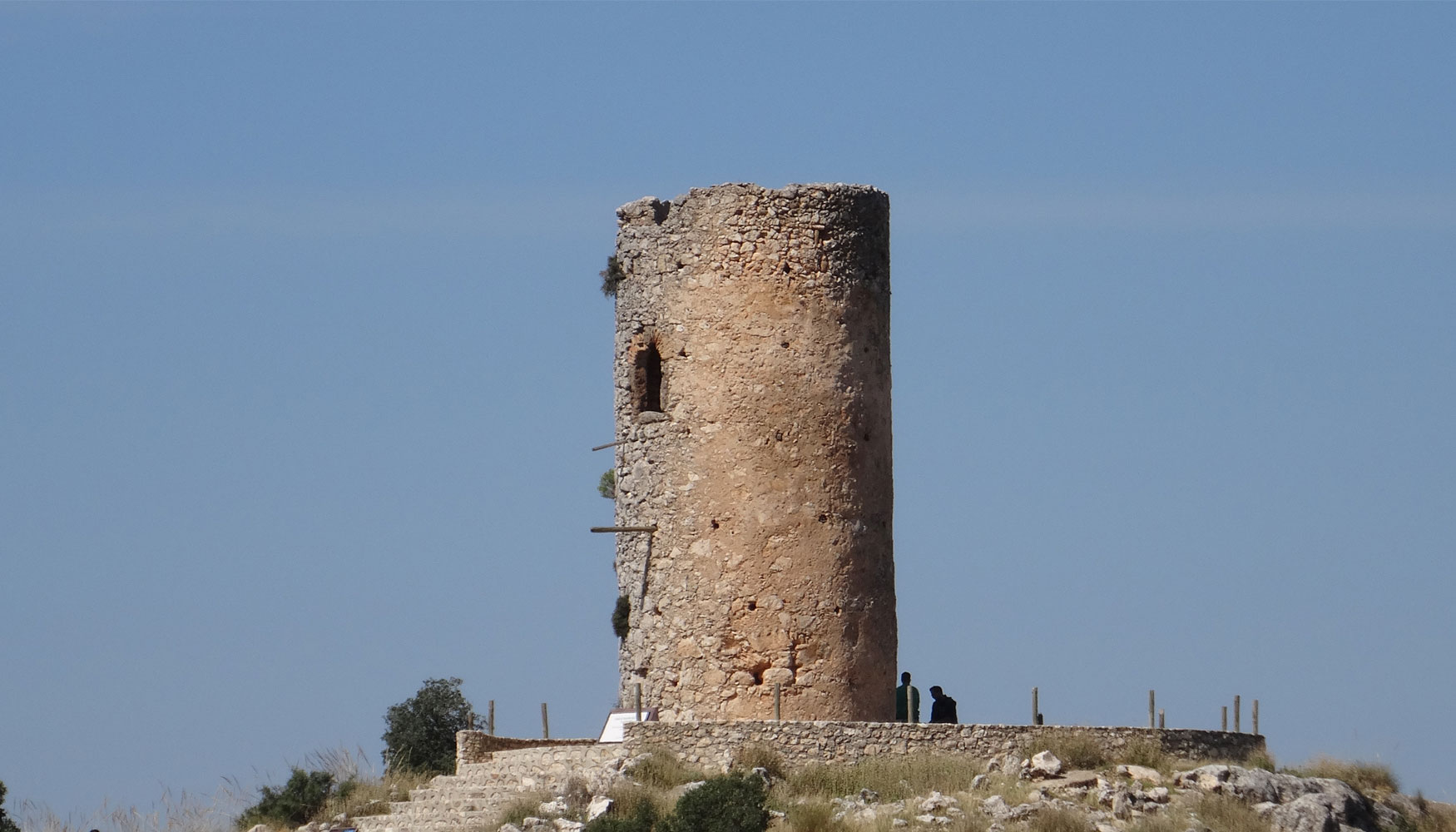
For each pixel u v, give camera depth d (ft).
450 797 517.14
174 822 542.57
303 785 544.62
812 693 536.42
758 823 472.85
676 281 550.36
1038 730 522.06
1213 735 537.24
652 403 556.92
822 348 545.44
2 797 545.03
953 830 474.49
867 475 548.31
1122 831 479.82
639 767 506.48
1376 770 544.62
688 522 542.98
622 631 552.00
